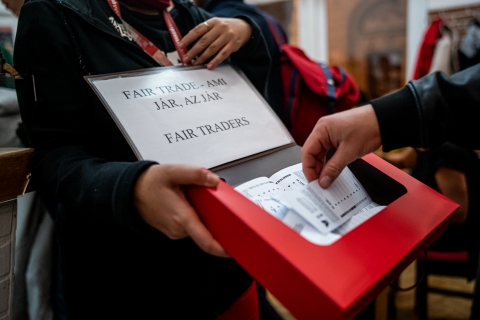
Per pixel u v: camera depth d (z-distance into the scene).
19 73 0.56
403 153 1.35
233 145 0.56
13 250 0.60
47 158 0.52
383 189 0.55
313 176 0.49
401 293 1.74
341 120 0.48
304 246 0.36
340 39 2.89
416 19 2.60
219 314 0.67
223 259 0.67
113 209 0.42
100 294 0.60
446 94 0.48
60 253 0.62
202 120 0.56
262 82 0.76
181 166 0.39
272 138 0.61
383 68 2.79
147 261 0.60
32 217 0.78
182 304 0.62
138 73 0.55
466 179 1.03
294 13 2.92
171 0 0.72
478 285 0.73
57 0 0.54
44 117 0.54
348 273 0.35
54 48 0.53
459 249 1.24
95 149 0.59
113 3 0.59
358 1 2.77
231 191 0.41
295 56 1.22
